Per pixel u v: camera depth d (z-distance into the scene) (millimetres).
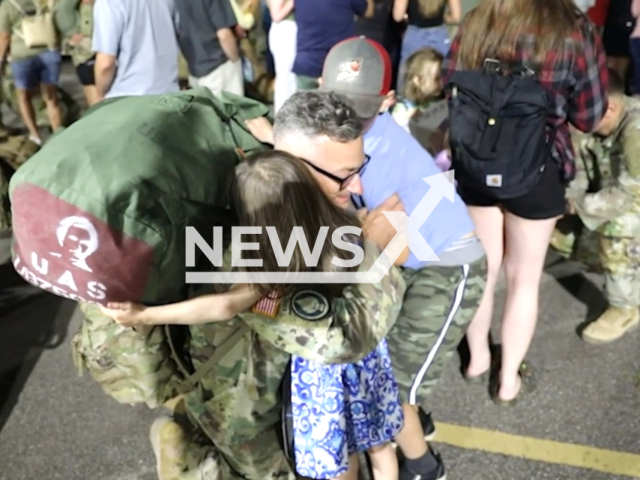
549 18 2008
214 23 3992
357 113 1717
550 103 2062
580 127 2186
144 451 2486
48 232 1162
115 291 1203
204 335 1594
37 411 2684
